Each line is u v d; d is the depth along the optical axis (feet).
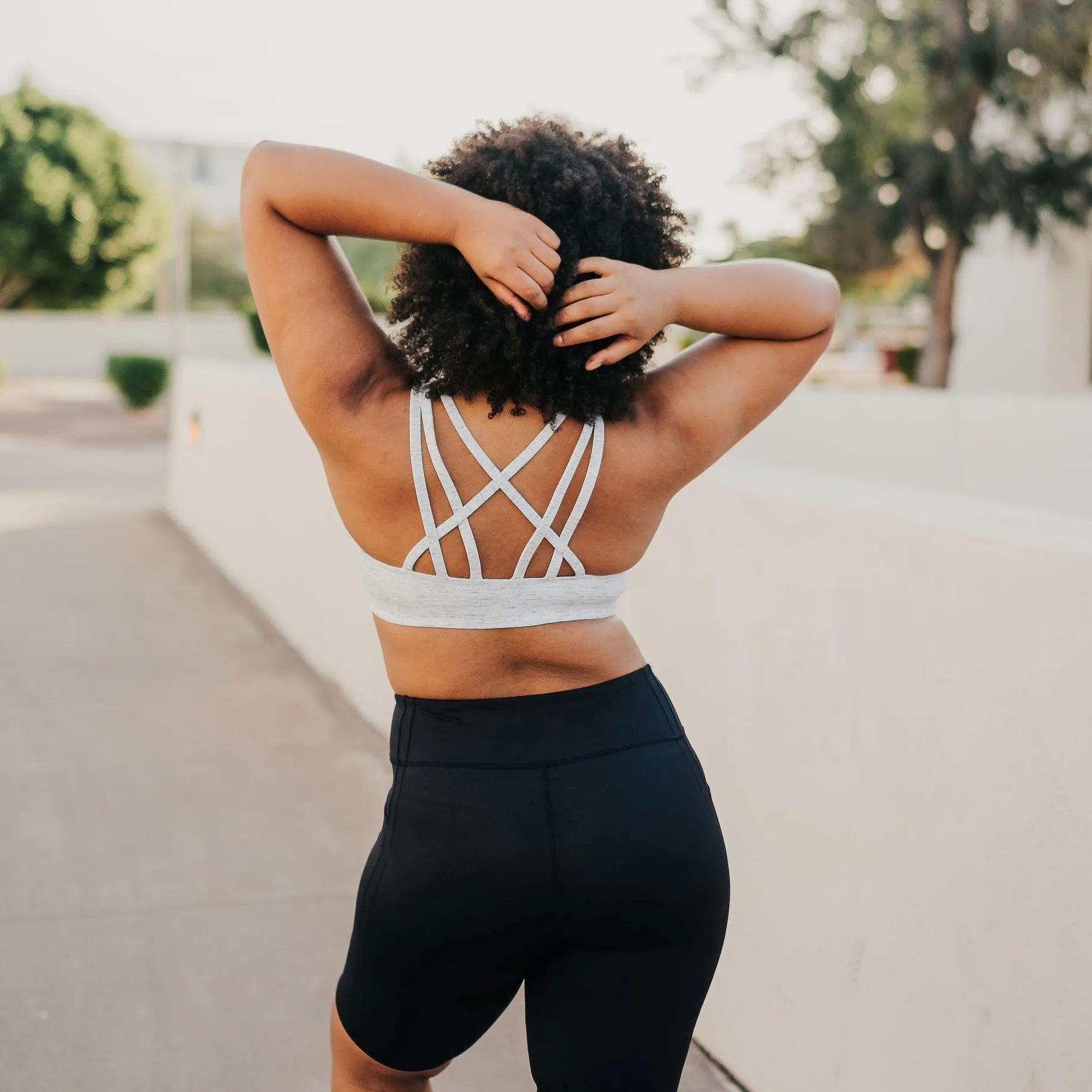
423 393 4.46
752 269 4.74
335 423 4.42
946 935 6.58
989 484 21.25
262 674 18.56
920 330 86.69
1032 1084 6.06
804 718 7.70
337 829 12.86
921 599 6.73
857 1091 7.28
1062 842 5.89
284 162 4.29
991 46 35.91
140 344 93.25
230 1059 8.71
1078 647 5.78
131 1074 8.48
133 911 10.85
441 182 4.53
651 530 4.76
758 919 8.22
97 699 17.06
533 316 4.32
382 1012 4.70
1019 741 6.11
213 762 14.76
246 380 24.02
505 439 4.43
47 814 13.01
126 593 23.31
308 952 10.24
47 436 56.34
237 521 24.06
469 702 4.51
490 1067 8.82
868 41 36.86
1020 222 38.11
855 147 37.68
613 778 4.45
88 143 96.99
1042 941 5.99
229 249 124.06
